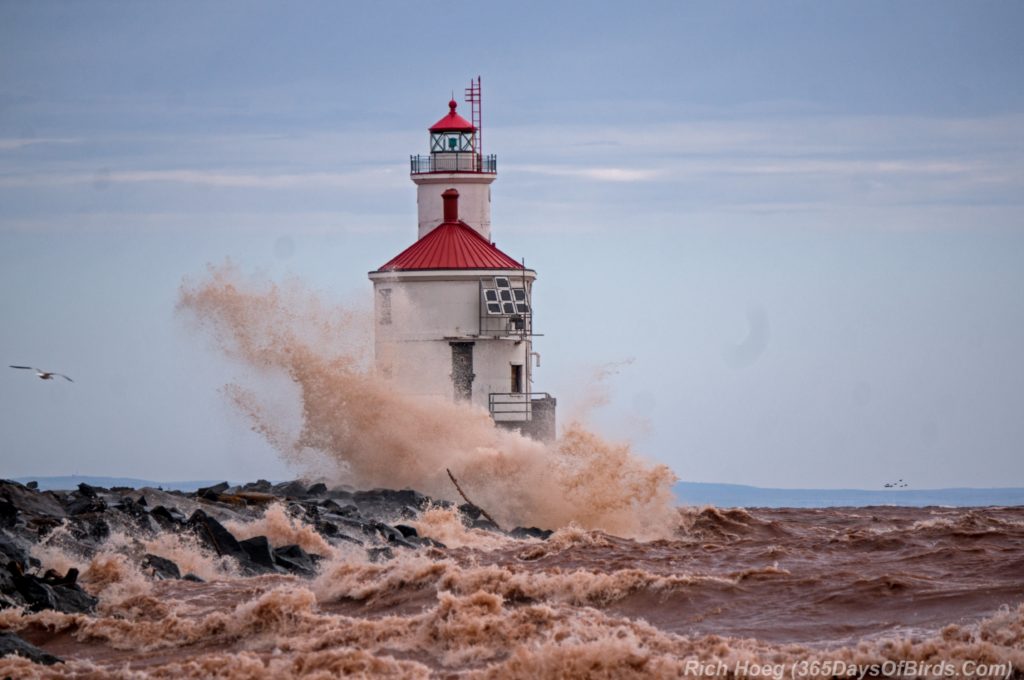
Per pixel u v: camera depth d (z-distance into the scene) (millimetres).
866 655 59344
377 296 162500
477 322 162000
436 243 166000
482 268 161375
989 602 69000
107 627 70812
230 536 93312
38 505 98188
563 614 68625
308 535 98875
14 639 65812
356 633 67750
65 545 88000
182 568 88438
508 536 118812
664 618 70375
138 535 93062
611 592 74125
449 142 174500
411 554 98625
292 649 66875
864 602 70812
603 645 61156
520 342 165125
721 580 75750
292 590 74125
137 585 81938
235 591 81688
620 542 101500
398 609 74812
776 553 92500
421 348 161250
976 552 88250
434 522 118375
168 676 62156
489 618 67125
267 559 91938
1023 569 79625
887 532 104812
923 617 67312
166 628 70562
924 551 91312
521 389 165875
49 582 77750
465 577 76062
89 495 105250
